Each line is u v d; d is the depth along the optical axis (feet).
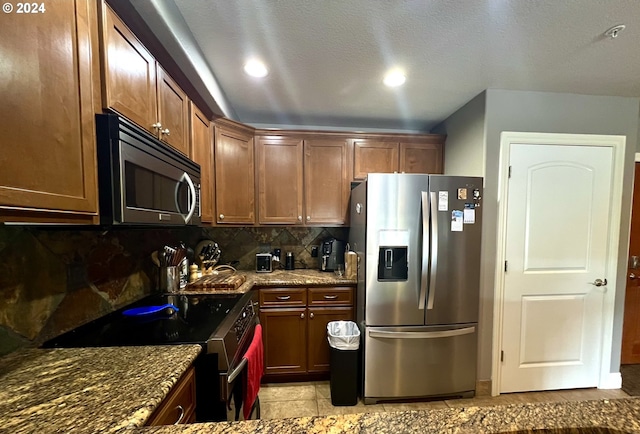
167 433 1.88
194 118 6.15
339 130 9.70
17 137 2.18
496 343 7.13
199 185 5.99
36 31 2.34
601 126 7.21
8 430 2.04
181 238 7.67
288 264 9.29
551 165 7.10
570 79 6.40
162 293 6.21
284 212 8.74
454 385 6.90
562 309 7.29
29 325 3.43
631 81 6.44
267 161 8.62
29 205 2.27
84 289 4.31
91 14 2.98
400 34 4.85
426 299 6.70
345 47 5.24
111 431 2.03
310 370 7.80
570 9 4.21
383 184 6.62
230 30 4.75
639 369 8.32
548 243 7.18
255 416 5.55
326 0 4.05
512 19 4.44
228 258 9.41
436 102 7.72
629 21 4.46
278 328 7.73
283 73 6.21
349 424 1.88
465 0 4.03
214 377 3.75
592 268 7.30
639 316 8.57
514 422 1.92
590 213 7.24
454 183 6.70
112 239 4.93
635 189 8.29
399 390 6.80
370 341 6.71
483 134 7.02
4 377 2.79
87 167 2.90
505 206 7.03
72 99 2.72
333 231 9.77
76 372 2.91
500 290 7.07
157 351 3.42
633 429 1.89
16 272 3.25
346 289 7.84
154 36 4.18
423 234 6.54
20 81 2.21
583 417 1.98
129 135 3.28
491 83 6.63
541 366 7.30
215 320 4.53
